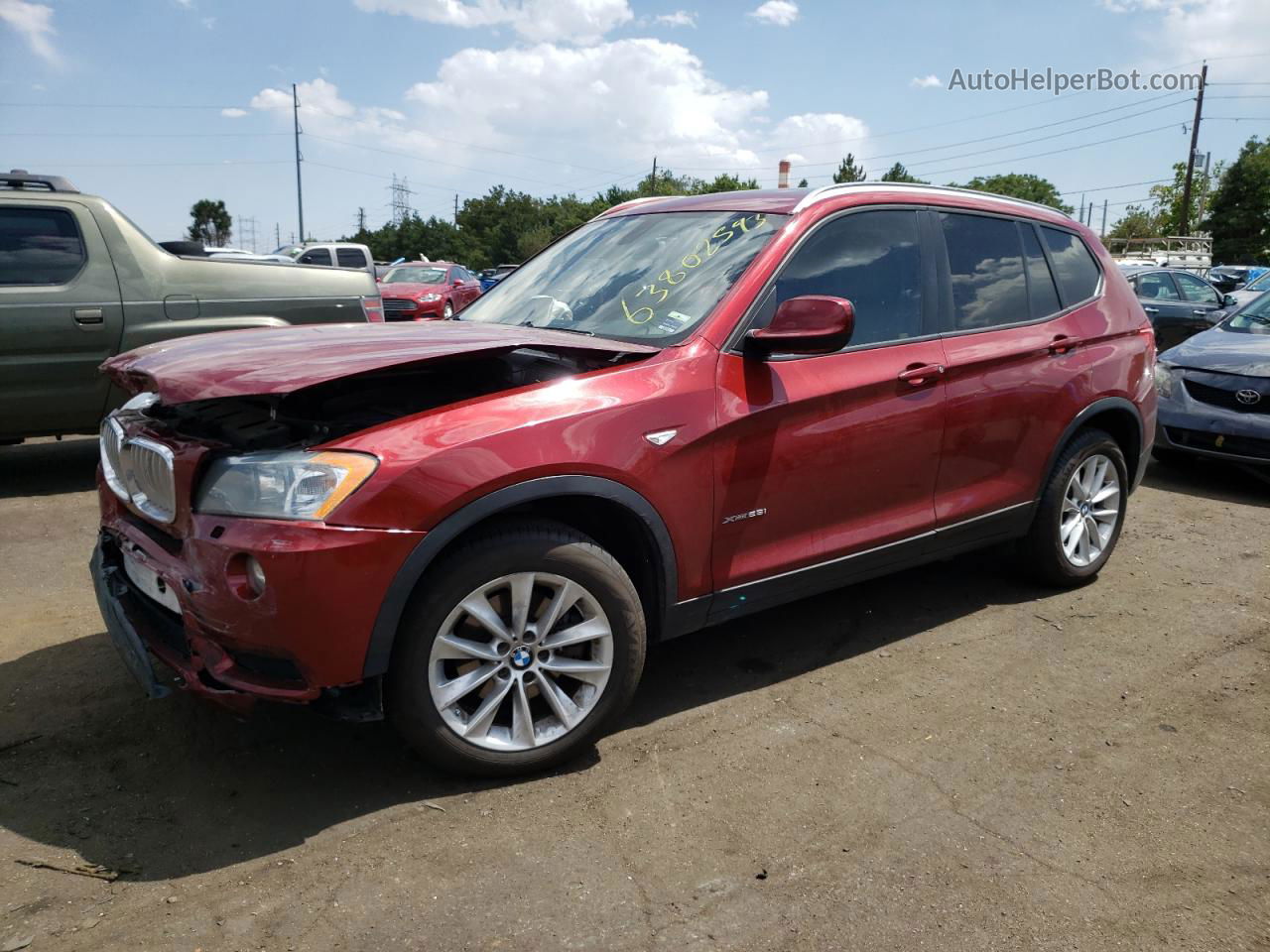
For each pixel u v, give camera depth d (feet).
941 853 8.19
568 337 9.92
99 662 11.57
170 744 9.74
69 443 25.36
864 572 11.72
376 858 7.97
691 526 9.81
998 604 14.16
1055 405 13.41
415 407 9.66
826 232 11.26
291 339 10.07
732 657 12.17
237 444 8.66
